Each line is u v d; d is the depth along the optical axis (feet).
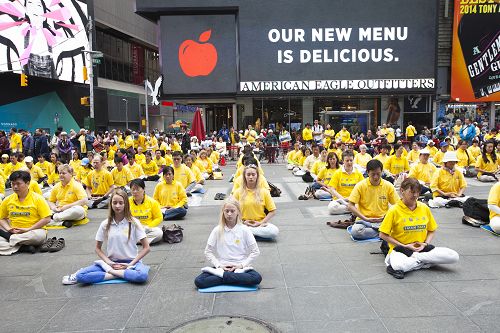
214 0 85.97
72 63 90.17
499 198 21.84
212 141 72.84
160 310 13.87
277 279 16.52
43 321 13.29
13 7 74.59
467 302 13.89
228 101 95.40
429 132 76.43
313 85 86.89
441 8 87.56
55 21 84.84
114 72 123.65
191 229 25.49
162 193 28.45
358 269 17.47
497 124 85.92
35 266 18.93
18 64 75.00
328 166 34.96
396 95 88.17
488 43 86.48
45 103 91.09
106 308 14.14
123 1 122.01
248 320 12.89
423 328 12.21
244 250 16.46
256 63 86.89
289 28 86.22
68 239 23.75
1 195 35.12
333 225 25.05
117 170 36.58
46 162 46.85
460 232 22.89
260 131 86.28
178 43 87.40
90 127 68.13
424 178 34.53
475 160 46.96
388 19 85.76
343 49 86.38
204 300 14.61
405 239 17.43
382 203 22.31
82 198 27.32
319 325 12.55
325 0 85.66
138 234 17.15
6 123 83.46
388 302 14.06
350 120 88.74
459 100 87.97
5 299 15.15
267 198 22.52
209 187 44.11
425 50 86.33
